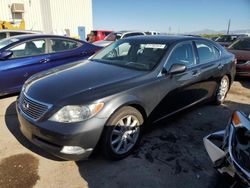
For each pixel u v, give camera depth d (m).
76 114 2.60
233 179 2.19
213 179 2.80
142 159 3.11
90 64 3.84
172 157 3.18
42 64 5.44
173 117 3.99
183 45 3.97
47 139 2.67
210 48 4.61
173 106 3.75
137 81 3.14
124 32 12.98
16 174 2.75
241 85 7.09
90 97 2.70
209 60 4.49
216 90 4.86
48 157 3.07
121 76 3.22
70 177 2.74
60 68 3.78
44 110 2.70
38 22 20.20
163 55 3.60
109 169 2.89
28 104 2.88
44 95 2.82
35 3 19.77
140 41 4.09
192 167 3.00
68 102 2.65
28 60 5.23
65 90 2.86
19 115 3.01
